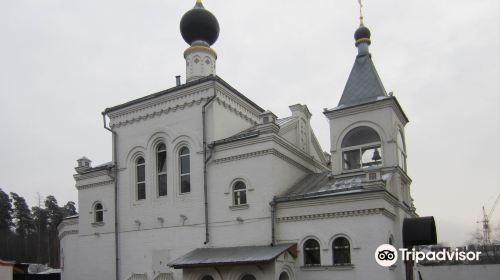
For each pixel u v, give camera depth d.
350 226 22.84
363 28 30.31
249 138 26.14
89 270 31.41
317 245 23.72
